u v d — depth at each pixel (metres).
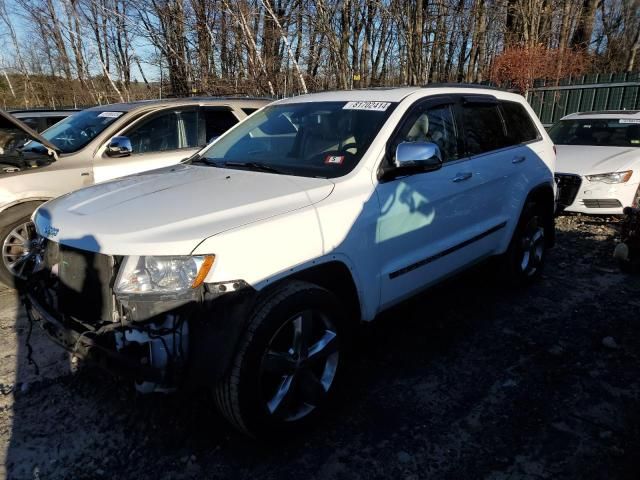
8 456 2.71
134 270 2.38
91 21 19.67
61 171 5.14
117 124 5.73
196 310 2.37
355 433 2.90
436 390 3.29
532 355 3.72
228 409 2.54
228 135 4.25
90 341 2.49
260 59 14.67
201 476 2.59
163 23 16.33
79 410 3.09
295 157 3.54
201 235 2.41
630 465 2.63
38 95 25.50
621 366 3.57
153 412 3.07
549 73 14.46
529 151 4.68
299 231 2.71
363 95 3.84
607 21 23.22
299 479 2.57
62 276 2.70
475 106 4.24
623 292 4.87
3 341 3.93
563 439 2.83
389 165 3.29
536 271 5.02
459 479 2.56
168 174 3.50
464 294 4.83
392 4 16.41
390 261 3.28
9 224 4.83
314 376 2.85
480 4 17.17
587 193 7.28
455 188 3.72
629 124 8.42
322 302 2.75
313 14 15.30
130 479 2.58
